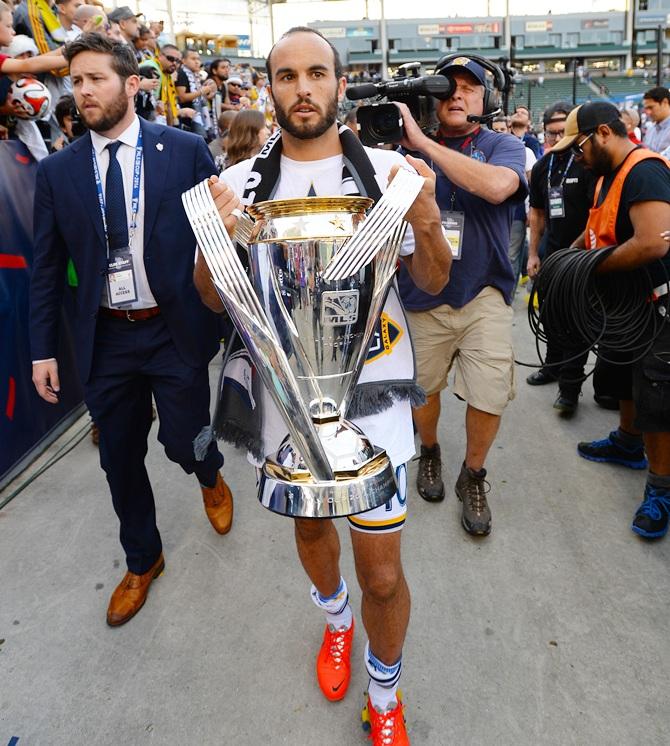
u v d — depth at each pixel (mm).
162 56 5785
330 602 1773
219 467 2514
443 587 2234
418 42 49938
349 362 1152
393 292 1455
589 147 2359
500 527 2584
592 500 2752
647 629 2002
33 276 2043
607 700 1758
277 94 1320
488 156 2381
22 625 2164
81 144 1976
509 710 1743
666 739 1637
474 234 2365
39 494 3004
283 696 1834
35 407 3336
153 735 1731
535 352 4742
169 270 1979
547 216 3779
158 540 2311
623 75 46312
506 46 50469
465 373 2496
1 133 3246
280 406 1056
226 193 1115
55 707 1833
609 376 2785
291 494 1060
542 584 2230
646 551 2389
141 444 2213
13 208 3152
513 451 3230
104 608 2234
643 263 2205
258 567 2400
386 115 1838
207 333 2133
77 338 2057
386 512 1414
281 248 1064
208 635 2080
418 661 1915
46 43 3953
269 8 40219
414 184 1085
